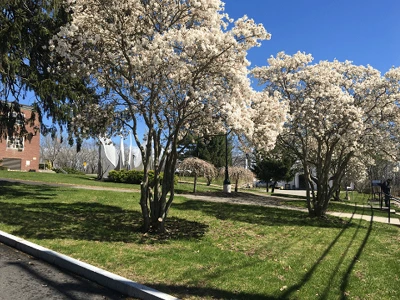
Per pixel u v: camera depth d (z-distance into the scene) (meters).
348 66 13.93
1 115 13.20
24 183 16.81
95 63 7.68
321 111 11.92
